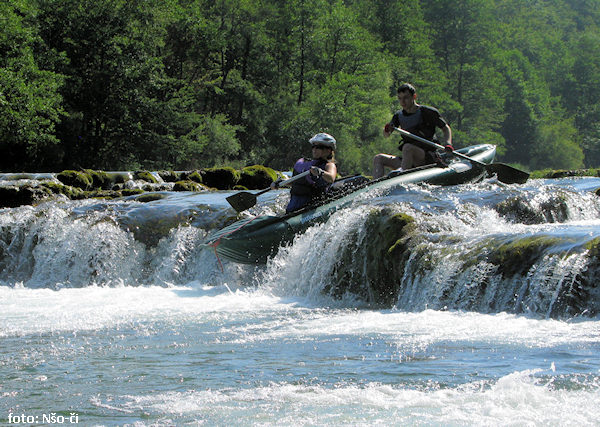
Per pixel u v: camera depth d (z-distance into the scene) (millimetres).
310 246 12273
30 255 16641
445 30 139500
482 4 139500
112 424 4547
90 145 66812
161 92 73750
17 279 16531
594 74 177250
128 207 17172
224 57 91125
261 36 92125
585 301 7797
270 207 16469
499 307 8617
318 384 5461
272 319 9453
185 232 15703
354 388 5266
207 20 81875
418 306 9641
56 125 64375
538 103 152500
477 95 129500
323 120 84562
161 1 68125
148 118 68250
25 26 56688
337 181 14617
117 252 15719
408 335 7527
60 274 15914
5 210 17797
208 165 75938
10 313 10672
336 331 8117
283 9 96812
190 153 73688
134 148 70188
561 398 4723
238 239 12656
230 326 8891
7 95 49062
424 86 118250
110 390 5520
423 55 124500
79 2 62938
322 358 6516
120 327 9039
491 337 7109
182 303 11523
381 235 10992
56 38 63906
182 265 15336
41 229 16719
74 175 31344
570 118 155750
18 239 16906
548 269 8203
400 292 10109
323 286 11633
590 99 176000
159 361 6684
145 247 15812
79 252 15898
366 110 90750
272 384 5520
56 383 5816
